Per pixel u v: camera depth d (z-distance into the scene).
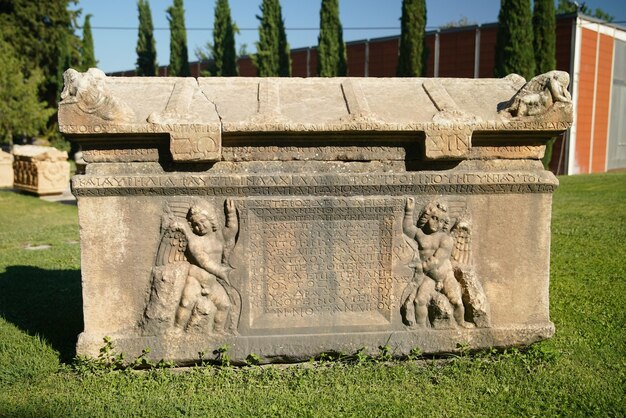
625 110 20.78
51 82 28.16
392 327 3.69
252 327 3.60
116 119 3.27
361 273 3.64
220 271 3.54
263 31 18.41
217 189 3.47
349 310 3.66
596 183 14.18
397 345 3.66
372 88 3.83
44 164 13.28
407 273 3.67
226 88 3.77
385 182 3.53
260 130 3.33
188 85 3.71
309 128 3.34
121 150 3.42
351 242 3.61
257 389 3.31
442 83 3.91
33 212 10.78
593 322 4.37
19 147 14.72
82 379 3.38
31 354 3.71
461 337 3.71
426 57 16.38
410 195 3.60
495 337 3.72
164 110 3.39
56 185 13.52
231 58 20.72
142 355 3.51
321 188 3.51
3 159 15.35
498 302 3.74
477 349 3.73
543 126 3.46
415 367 3.59
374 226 3.62
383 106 3.59
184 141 3.30
